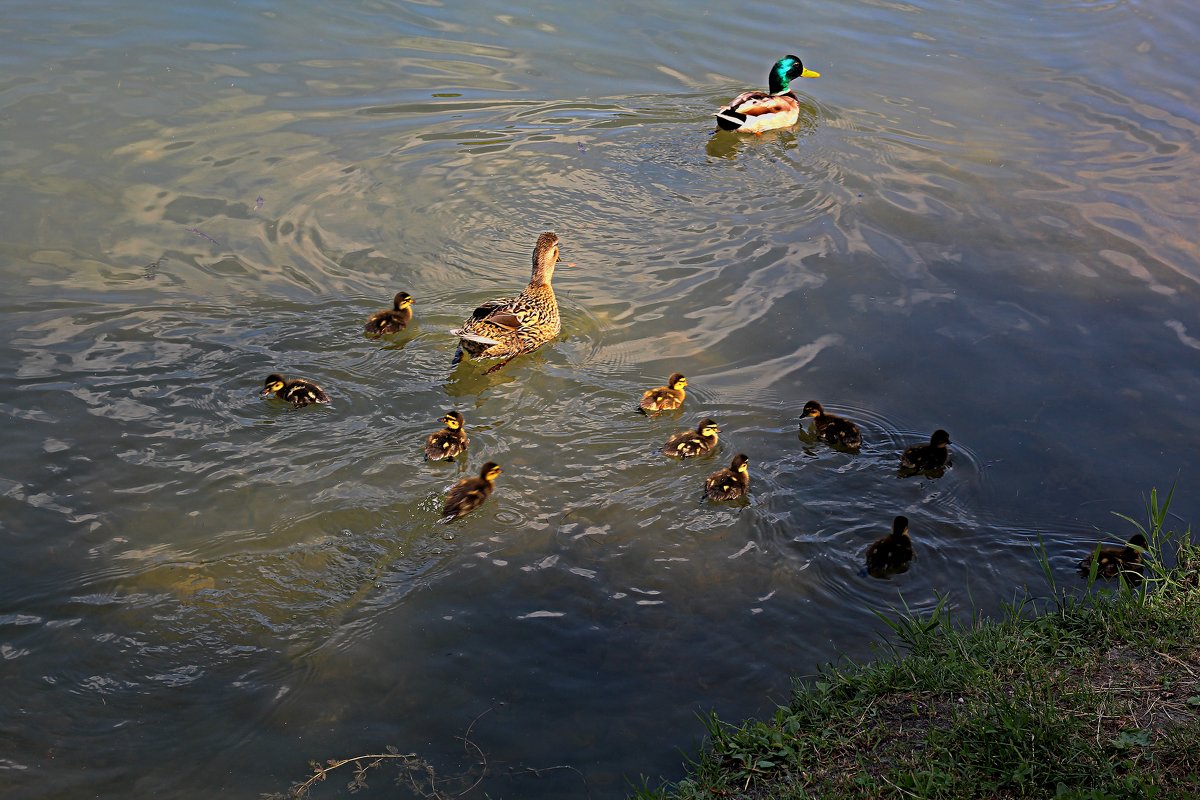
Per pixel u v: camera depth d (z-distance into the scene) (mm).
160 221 13508
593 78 18219
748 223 14367
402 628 7992
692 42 19609
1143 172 15508
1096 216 14430
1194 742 6156
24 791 6641
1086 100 17656
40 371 10586
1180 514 9391
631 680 7578
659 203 14836
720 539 9078
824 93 18047
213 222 13609
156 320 11570
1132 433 10492
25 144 14953
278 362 11094
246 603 8164
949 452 10219
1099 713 6480
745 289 12883
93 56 17547
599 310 12453
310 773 6805
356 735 7094
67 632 7816
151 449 9719
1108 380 11289
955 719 6543
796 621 8203
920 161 15969
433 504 9273
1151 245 13781
